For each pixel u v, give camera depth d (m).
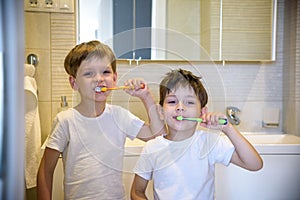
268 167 1.06
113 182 0.74
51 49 1.16
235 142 0.74
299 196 1.07
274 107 1.35
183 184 0.72
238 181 1.05
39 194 0.76
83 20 1.18
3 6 0.30
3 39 0.31
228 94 1.32
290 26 1.29
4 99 0.31
